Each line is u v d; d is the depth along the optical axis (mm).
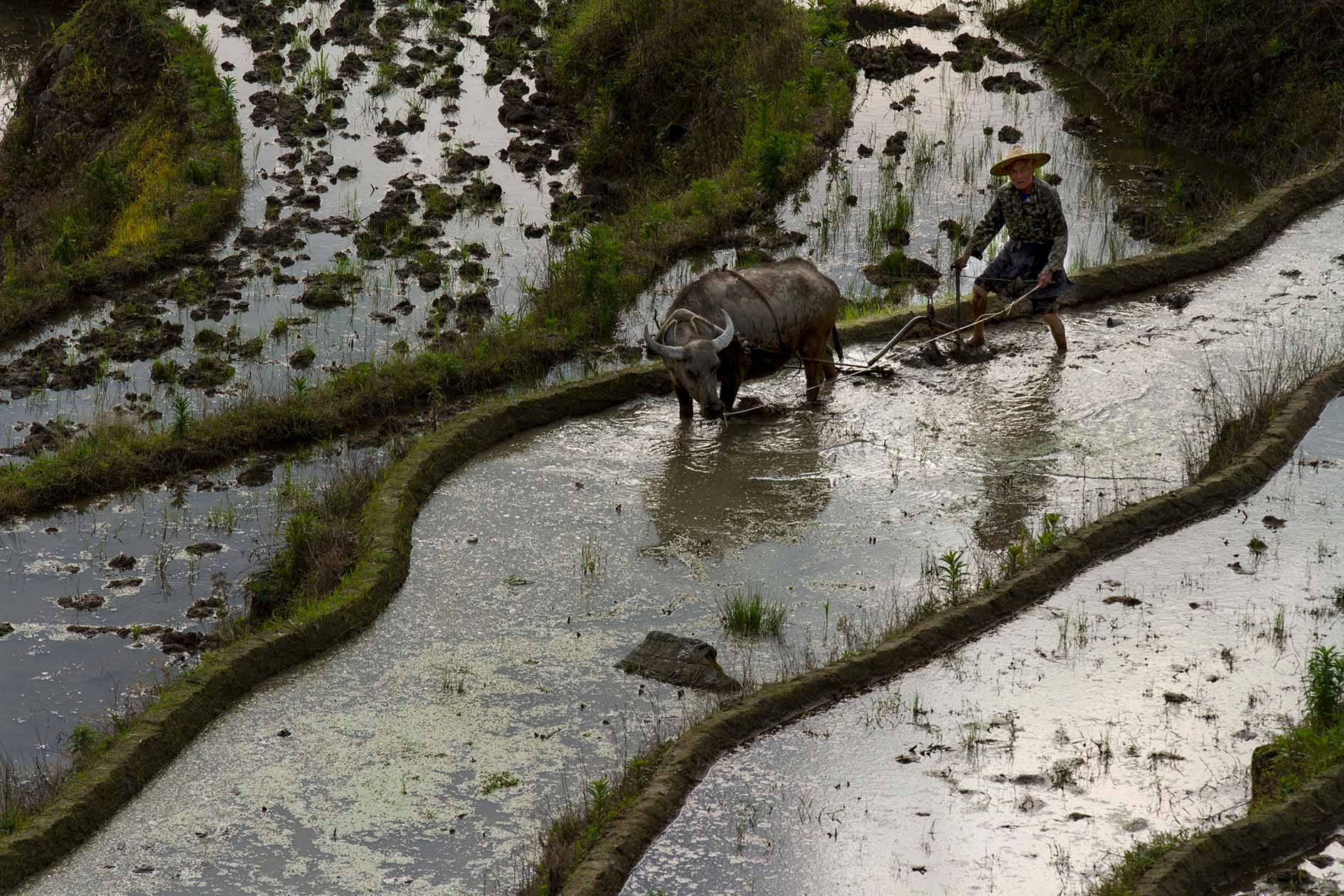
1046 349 27422
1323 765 13992
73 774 16344
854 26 51781
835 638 18281
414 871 14328
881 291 32125
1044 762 15156
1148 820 14078
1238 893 12758
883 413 25234
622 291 32250
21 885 14477
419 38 52844
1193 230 33656
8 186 49844
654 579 20016
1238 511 20688
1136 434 23609
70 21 54906
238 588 21438
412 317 31844
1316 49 40031
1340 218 33625
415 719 17000
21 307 32531
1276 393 23891
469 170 41188
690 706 16938
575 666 17938
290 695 17688
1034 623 18141
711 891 13570
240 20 54156
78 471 24594
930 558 20109
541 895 13609
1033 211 26359
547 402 25625
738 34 45938
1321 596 18172
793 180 38312
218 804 15617
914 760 15422
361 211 38062
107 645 19953
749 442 24438
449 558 20828
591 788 15305
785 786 15148
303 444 26547
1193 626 17688
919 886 13398
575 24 48875
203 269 34750
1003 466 22875
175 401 27594
